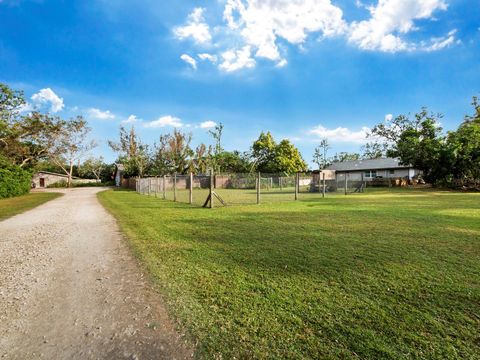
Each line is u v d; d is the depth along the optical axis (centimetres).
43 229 754
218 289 333
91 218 947
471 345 219
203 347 223
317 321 257
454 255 457
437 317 262
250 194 2220
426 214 931
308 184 3080
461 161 2583
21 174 2394
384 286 335
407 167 3700
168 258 463
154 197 2011
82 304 304
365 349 215
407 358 204
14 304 306
